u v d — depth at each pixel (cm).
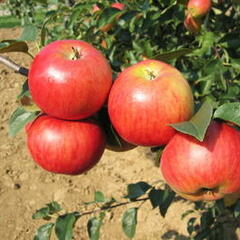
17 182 181
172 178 54
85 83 53
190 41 118
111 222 156
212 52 101
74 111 54
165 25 117
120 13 95
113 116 53
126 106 52
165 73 53
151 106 51
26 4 270
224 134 53
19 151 200
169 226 151
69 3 145
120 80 53
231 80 94
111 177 178
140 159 186
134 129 52
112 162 186
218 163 52
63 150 56
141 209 159
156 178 174
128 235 78
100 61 54
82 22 136
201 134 50
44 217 83
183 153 53
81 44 55
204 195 57
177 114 52
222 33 107
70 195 172
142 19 110
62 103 53
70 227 76
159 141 54
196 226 148
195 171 52
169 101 51
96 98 54
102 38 121
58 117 56
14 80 264
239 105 55
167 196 74
